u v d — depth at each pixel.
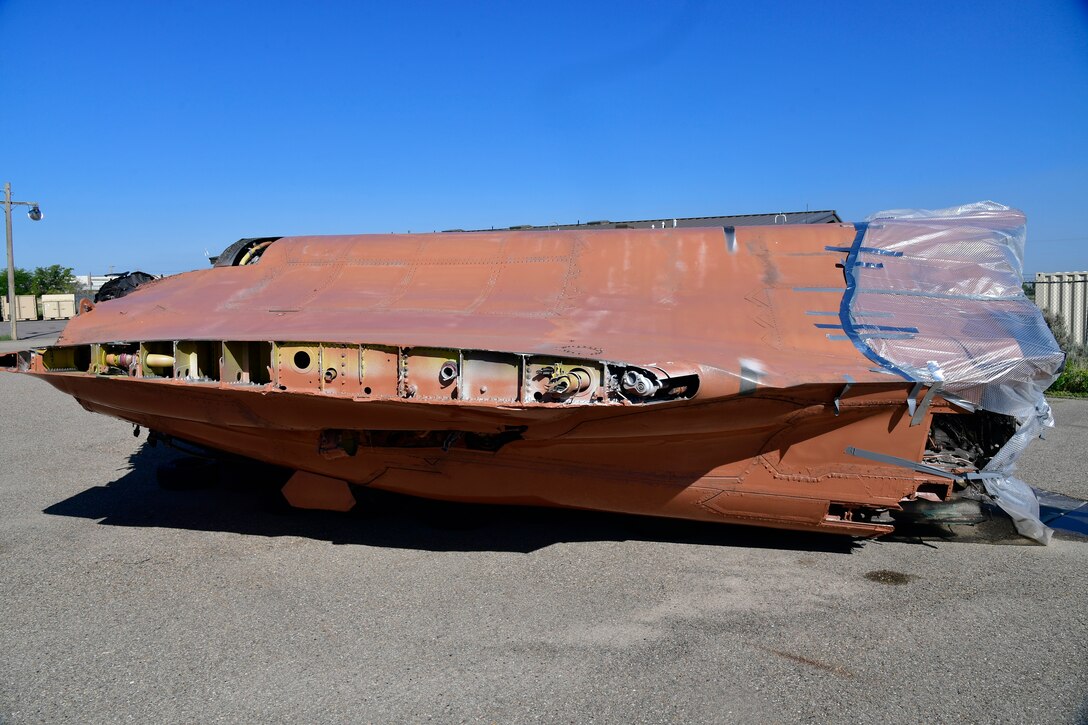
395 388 3.93
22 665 3.32
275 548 4.80
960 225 4.81
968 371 3.89
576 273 4.79
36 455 7.67
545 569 4.43
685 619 3.76
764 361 3.85
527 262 4.97
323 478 5.04
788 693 3.08
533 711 2.95
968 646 3.48
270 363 4.23
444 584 4.21
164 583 4.23
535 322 4.32
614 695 3.06
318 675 3.22
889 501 4.22
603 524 5.26
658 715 2.92
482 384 3.82
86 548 4.81
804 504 4.32
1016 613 3.83
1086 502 5.74
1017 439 4.27
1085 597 4.02
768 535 5.03
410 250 5.29
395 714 2.93
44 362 4.80
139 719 2.90
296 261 5.40
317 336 4.14
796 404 3.92
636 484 4.43
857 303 4.28
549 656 3.39
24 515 5.54
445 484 4.73
